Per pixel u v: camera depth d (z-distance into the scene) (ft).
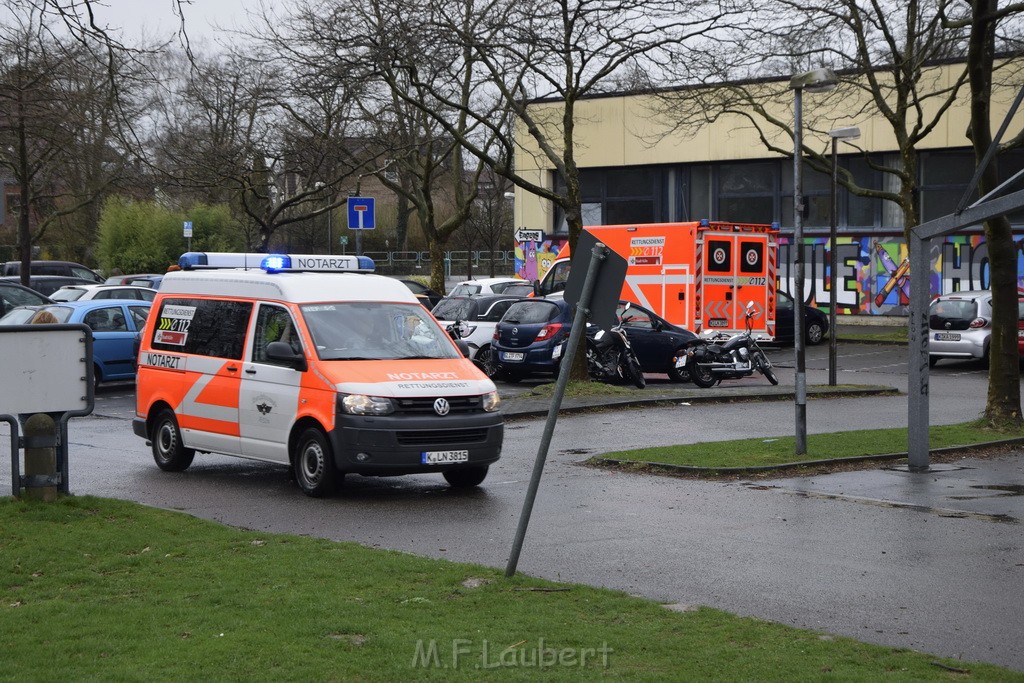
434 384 43.62
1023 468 50.62
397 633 23.99
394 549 34.12
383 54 69.36
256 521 39.06
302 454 44.16
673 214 160.76
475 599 27.07
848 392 83.15
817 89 50.65
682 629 24.77
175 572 29.71
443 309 98.78
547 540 35.81
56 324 37.40
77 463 53.11
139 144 36.86
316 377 43.78
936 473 49.21
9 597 27.35
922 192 145.18
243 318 47.65
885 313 150.61
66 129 67.21
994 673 22.00
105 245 188.24
